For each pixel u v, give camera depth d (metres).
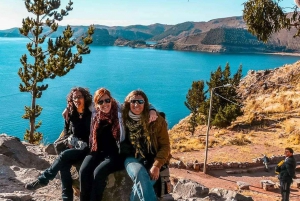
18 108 89.94
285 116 38.41
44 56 21.39
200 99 40.72
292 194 18.44
